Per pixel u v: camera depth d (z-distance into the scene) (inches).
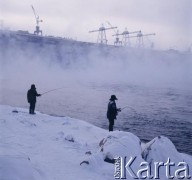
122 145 345.7
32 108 621.3
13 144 359.3
